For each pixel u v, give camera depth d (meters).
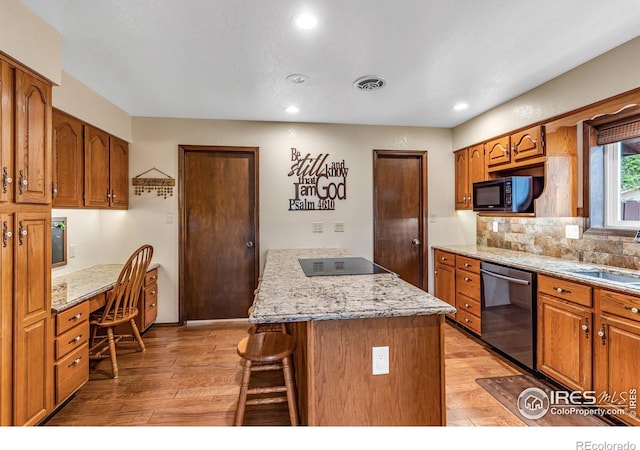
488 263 3.03
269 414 2.08
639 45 2.03
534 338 2.50
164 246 3.66
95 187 2.95
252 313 1.38
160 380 2.49
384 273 2.23
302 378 1.86
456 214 4.17
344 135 3.95
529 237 3.33
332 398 1.44
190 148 3.68
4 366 1.66
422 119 3.79
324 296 1.63
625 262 2.38
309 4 1.73
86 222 3.36
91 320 2.60
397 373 1.48
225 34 2.02
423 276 4.13
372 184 4.00
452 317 3.73
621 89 2.13
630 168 2.47
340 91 2.92
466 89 2.89
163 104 3.25
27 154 1.80
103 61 2.35
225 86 2.81
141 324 3.25
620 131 2.43
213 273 3.79
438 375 1.50
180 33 2.01
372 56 2.29
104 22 1.89
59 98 2.44
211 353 2.97
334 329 1.44
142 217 3.62
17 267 1.73
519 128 3.04
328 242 3.93
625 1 1.71
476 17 1.85
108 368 2.68
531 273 2.52
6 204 1.66
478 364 2.74
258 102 3.20
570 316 2.19
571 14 1.82
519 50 2.21
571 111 2.51
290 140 3.85
